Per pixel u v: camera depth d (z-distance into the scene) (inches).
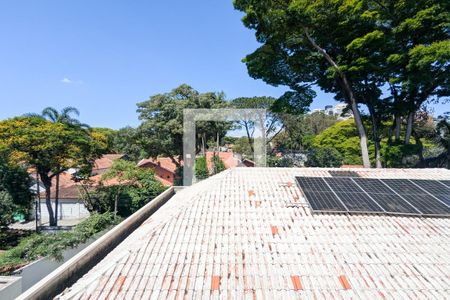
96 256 329.7
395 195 343.3
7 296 451.2
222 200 338.0
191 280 221.5
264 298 205.5
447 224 289.4
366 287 214.5
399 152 891.4
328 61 870.4
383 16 774.5
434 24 732.0
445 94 856.3
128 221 411.8
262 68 912.3
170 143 1512.1
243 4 834.8
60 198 1424.7
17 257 658.8
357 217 302.7
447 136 1120.2
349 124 1694.1
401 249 254.2
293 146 1758.1
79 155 1128.2
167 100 1562.5
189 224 292.0
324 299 204.8
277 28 812.6
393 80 768.9
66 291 218.8
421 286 215.2
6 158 1004.6
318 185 372.2
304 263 238.8
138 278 223.1
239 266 235.8
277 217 304.0
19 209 998.4
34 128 1057.5
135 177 1197.1
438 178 404.5
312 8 730.8
